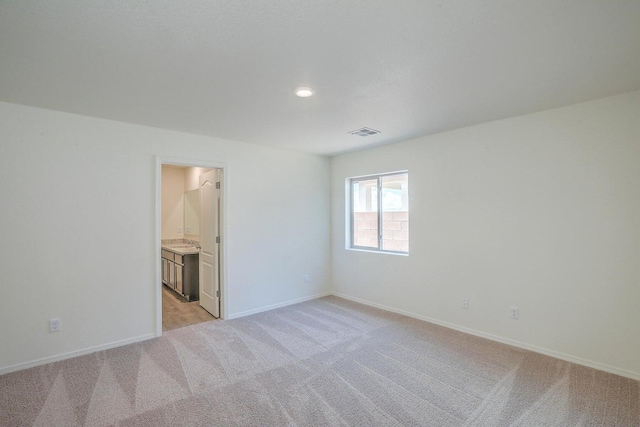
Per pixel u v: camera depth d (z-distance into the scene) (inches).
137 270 129.7
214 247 162.6
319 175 198.8
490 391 92.1
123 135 126.9
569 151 110.3
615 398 88.4
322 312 167.3
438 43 69.9
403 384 96.0
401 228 171.0
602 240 104.0
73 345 115.4
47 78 86.1
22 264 106.6
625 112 99.6
